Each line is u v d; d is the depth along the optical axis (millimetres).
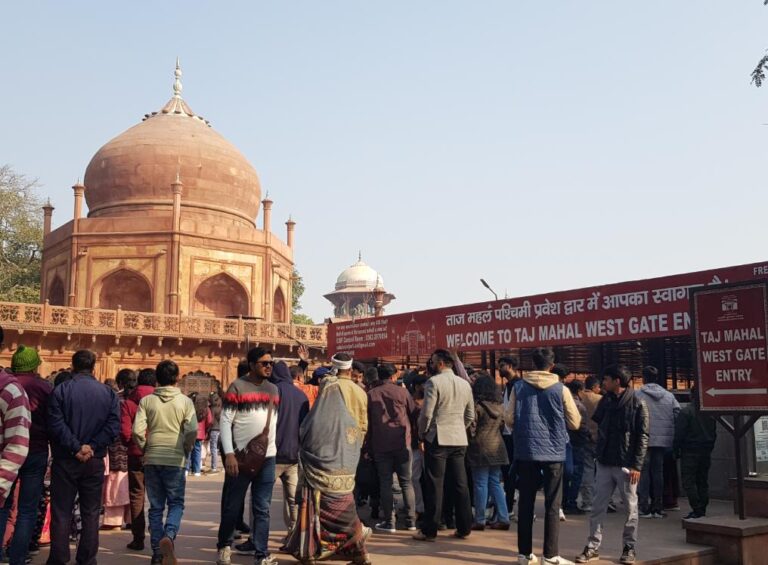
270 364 5992
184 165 31125
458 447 7086
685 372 17359
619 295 11039
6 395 4965
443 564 6109
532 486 6125
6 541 6324
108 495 7953
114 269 28234
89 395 5746
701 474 8406
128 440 6906
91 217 30062
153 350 25016
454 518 7875
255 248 30297
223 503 6023
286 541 6219
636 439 6172
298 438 6645
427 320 14836
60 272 29719
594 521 6340
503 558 6363
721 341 7148
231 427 5875
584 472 9000
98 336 24047
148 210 30734
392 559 6270
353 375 8000
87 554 5738
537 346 12359
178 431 6188
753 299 6941
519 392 6281
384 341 16078
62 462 5652
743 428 7047
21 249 37156
